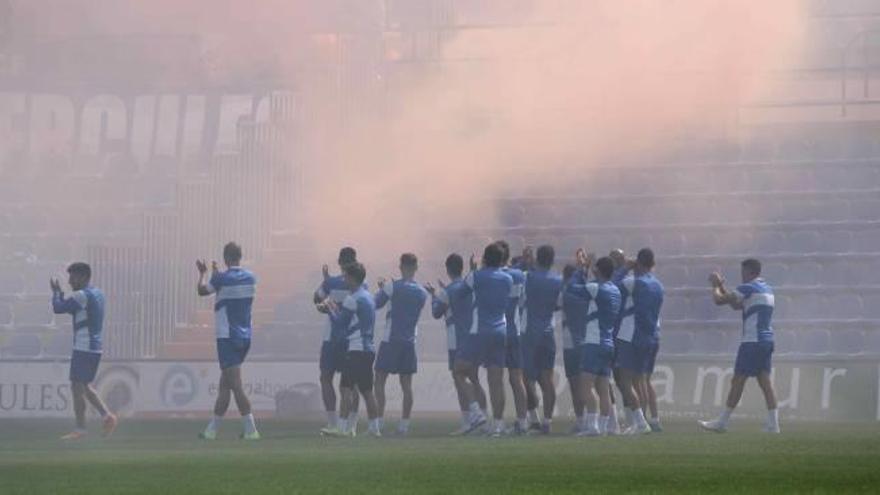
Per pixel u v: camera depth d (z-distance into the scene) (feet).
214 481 97.91
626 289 181.68
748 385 240.94
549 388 182.09
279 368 258.16
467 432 176.55
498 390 173.78
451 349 189.98
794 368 239.30
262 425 213.46
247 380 258.78
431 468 109.50
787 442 149.38
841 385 237.04
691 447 139.74
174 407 262.06
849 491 88.74
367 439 163.43
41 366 263.49
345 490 90.12
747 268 180.65
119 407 263.29
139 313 285.43
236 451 136.05
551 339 181.27
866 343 271.49
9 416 262.88
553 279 180.65
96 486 94.38
